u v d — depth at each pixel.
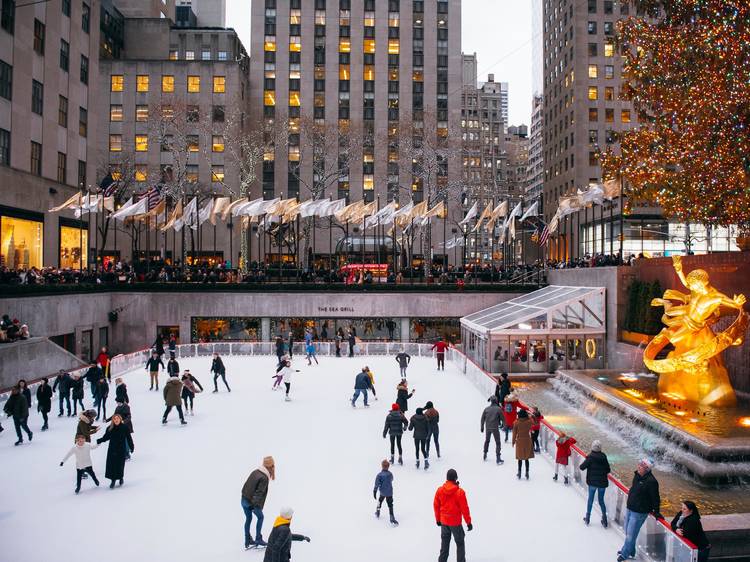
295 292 36.06
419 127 72.81
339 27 74.62
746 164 20.92
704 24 22.53
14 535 9.73
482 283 38.00
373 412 18.64
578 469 11.71
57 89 37.91
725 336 17.89
